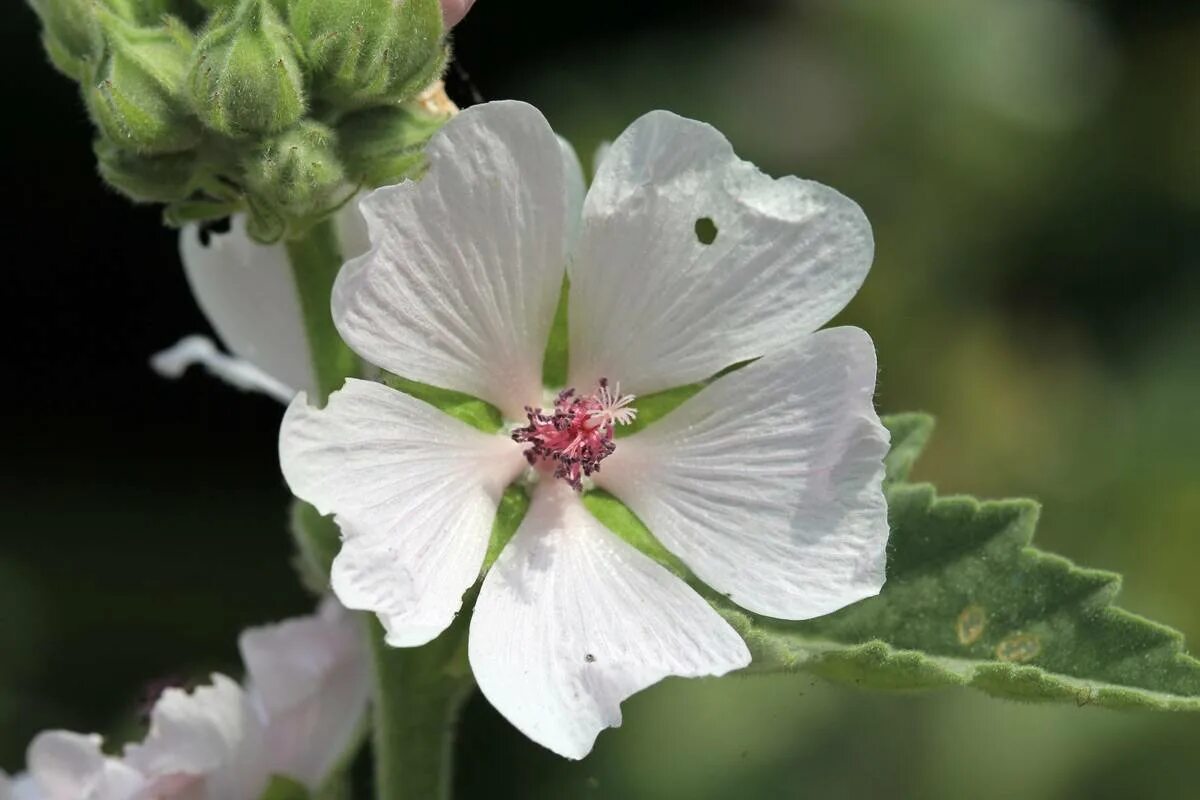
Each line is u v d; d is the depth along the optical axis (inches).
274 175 8.3
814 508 8.3
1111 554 15.1
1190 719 13.3
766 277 8.4
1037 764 13.3
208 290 9.3
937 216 17.1
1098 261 17.5
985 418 16.1
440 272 8.4
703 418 8.5
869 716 13.6
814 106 17.3
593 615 8.4
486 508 8.5
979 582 8.7
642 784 13.6
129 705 17.1
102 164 8.4
